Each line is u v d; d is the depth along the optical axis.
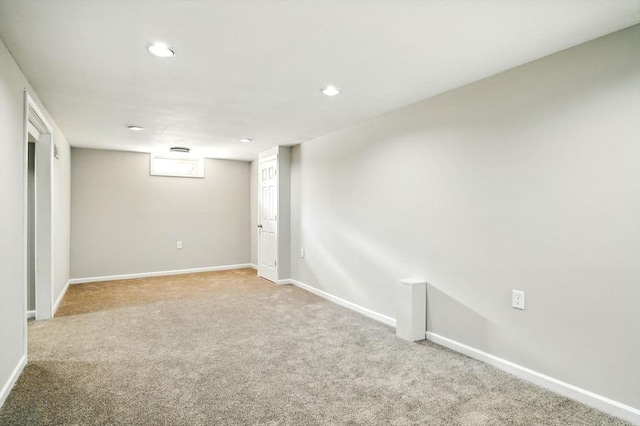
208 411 2.00
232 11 1.77
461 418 1.95
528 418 1.95
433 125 3.08
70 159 5.36
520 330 2.44
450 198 2.93
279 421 1.91
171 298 4.54
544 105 2.30
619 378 1.97
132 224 5.89
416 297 3.11
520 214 2.44
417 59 2.34
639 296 1.90
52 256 3.69
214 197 6.56
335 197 4.39
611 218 2.00
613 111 1.99
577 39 2.06
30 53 2.22
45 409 2.00
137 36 2.02
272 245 5.58
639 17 1.83
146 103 3.24
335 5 1.72
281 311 3.99
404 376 2.44
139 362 2.64
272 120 3.85
